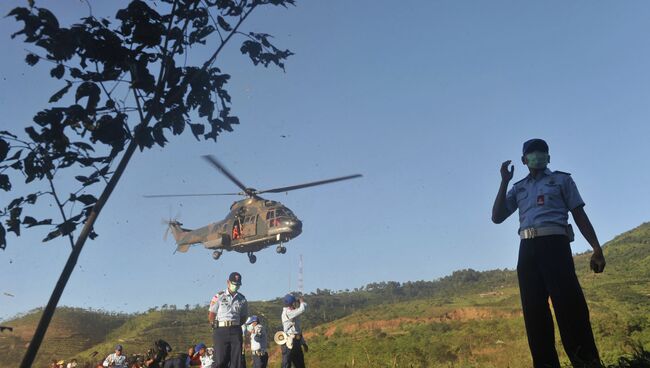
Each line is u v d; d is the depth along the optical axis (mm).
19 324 44781
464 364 10711
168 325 69125
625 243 101312
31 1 3086
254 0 3643
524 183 4578
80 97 3184
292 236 22016
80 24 3229
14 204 3061
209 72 3498
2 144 3064
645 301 35469
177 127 3410
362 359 14539
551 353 4211
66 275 2883
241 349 9188
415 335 23859
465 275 104312
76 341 63469
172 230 27500
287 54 3756
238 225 23312
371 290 113125
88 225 3023
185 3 3436
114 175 3156
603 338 11492
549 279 4191
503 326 18781
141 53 3363
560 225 4285
